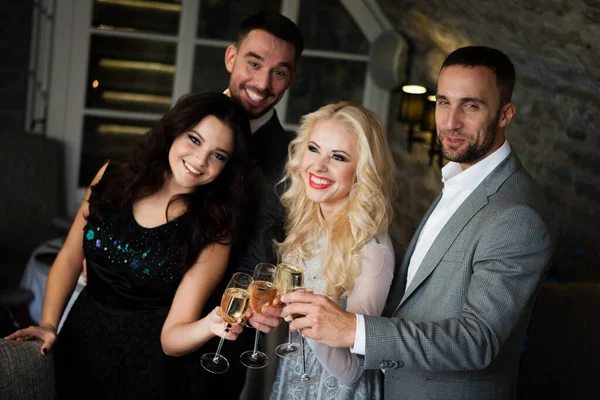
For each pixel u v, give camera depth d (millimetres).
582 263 2791
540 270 1792
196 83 4879
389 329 1758
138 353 2197
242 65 2660
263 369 2822
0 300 3256
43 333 2170
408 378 1992
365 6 4840
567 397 2379
